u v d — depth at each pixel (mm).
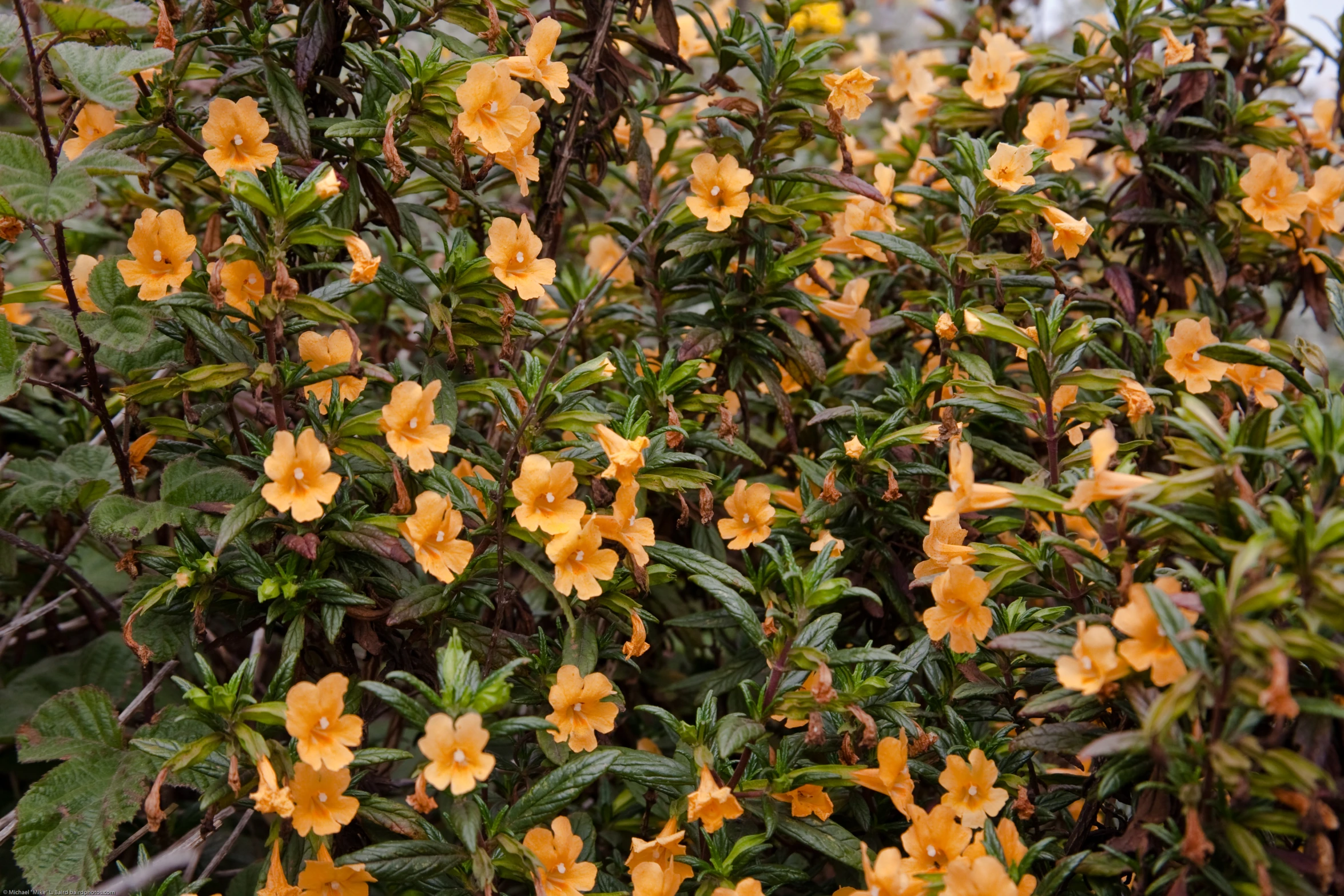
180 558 639
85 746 643
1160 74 782
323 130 695
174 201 803
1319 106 821
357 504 635
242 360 658
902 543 725
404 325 902
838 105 714
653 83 802
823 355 807
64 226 795
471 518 655
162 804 748
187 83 858
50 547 777
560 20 745
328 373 629
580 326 804
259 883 633
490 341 683
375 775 694
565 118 767
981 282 729
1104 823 651
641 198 760
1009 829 606
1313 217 760
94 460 737
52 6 607
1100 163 1019
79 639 837
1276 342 741
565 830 608
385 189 719
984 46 915
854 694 618
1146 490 571
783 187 747
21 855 617
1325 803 564
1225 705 553
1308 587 549
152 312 649
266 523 630
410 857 600
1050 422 643
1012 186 700
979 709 671
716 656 799
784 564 625
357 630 647
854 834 680
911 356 798
